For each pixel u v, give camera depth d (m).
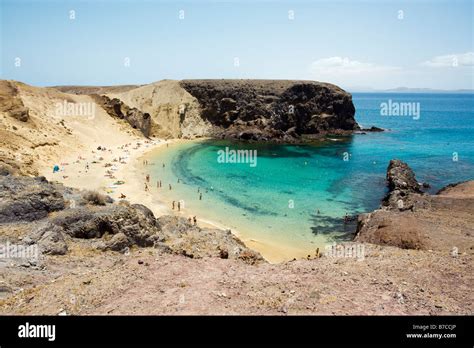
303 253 30.44
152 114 90.88
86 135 68.50
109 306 10.23
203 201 43.81
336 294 11.07
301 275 12.82
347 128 109.62
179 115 95.88
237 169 62.03
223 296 10.84
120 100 83.75
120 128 79.75
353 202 44.84
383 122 151.62
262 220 38.19
